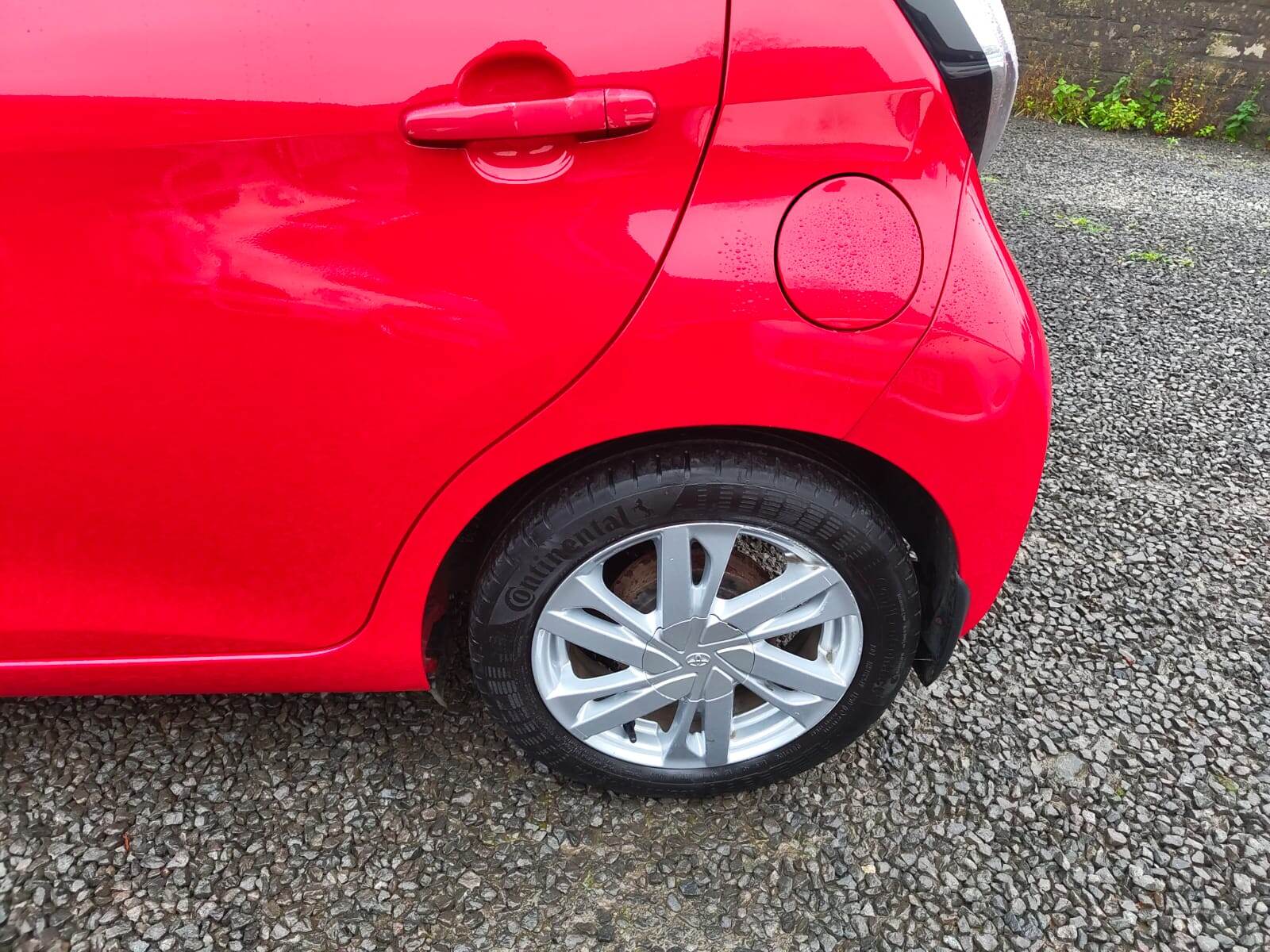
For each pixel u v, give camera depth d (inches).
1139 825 64.6
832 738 60.3
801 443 51.1
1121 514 98.8
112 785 63.7
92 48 37.9
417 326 43.1
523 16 38.7
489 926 56.4
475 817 63.0
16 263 40.4
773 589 53.5
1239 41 266.4
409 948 55.0
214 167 39.5
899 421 47.6
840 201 43.2
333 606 53.2
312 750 67.1
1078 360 133.3
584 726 58.1
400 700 71.5
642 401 45.6
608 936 56.1
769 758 60.6
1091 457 109.2
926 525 55.7
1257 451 111.0
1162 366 132.0
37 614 51.8
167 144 38.9
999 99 46.8
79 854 59.1
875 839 62.6
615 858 60.7
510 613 52.6
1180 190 220.1
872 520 51.0
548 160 41.2
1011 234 185.6
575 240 42.2
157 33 38.0
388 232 41.3
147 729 68.0
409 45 38.5
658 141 41.1
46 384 43.3
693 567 57.8
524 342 43.7
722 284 43.2
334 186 40.3
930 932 57.1
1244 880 60.8
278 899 57.3
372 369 44.1
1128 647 80.8
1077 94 292.8
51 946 53.9
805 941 56.3
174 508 48.2
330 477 47.6
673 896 58.6
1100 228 190.4
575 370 44.6
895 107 42.8
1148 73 282.2
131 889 57.2
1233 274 165.6
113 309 41.7
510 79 39.2
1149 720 73.3
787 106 41.4
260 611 53.1
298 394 44.6
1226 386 126.6
